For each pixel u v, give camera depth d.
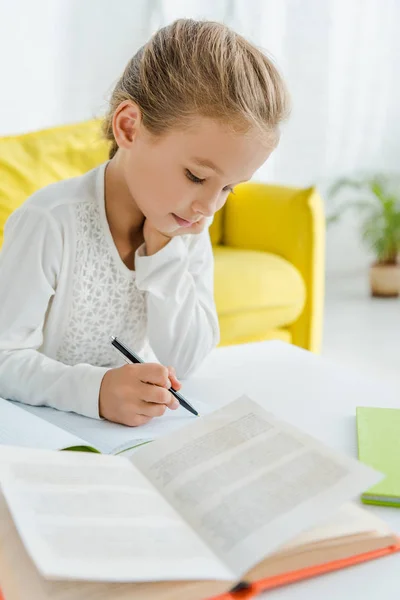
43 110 2.92
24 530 0.57
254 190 2.62
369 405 1.03
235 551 0.58
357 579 0.61
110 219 1.16
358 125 4.12
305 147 3.91
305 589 0.59
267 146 0.92
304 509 0.62
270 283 2.30
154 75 0.95
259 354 1.29
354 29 3.97
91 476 0.69
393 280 3.86
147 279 1.16
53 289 1.12
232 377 1.15
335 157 4.07
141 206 1.01
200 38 0.95
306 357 1.27
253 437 0.74
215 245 2.69
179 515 0.64
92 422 0.93
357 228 4.24
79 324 1.16
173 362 1.17
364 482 0.65
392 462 0.81
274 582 0.59
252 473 0.68
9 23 2.77
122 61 3.08
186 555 0.57
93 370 0.98
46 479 0.66
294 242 2.44
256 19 3.49
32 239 1.09
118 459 0.74
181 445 0.74
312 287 2.46
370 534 0.64
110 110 1.12
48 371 1.01
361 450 0.84
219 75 0.89
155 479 0.70
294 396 1.07
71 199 1.13
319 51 3.81
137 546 0.58
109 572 0.53
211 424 0.78
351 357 2.91
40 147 2.07
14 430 0.82
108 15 3.01
